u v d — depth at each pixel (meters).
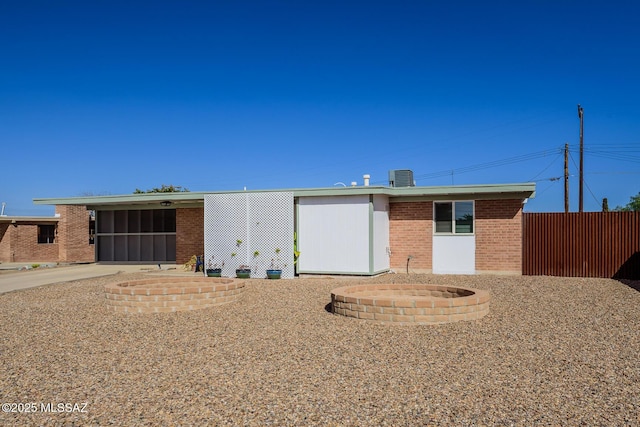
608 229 16.44
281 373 6.17
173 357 6.96
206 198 18.22
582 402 5.15
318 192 16.94
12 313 10.55
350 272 16.81
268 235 17.41
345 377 5.99
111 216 23.03
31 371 6.39
